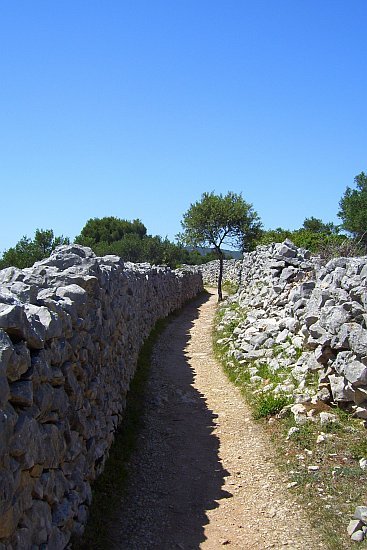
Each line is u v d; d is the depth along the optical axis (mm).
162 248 47969
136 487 7707
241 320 17547
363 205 28469
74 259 8453
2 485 3973
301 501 7000
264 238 31922
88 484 6695
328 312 10195
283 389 10430
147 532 6527
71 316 6531
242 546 6230
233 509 7062
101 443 7750
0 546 3982
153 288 20375
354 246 19188
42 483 4980
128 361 11773
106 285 9078
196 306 30266
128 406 10672
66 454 5895
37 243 24094
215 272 45031
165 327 21297
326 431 8531
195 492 7582
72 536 5727
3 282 7105
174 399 11773
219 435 9562
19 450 4305
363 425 8578
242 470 8125
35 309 5590
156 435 9734
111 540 6262
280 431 9055
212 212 31391
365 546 5906
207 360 15422
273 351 12578
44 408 5047
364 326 9320
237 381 12453
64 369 6070
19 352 4598
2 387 4129
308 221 46438
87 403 7031
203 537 6434
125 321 11484
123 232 58312
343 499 6875
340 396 9023
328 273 12203
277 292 16031
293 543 6207
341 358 9109
